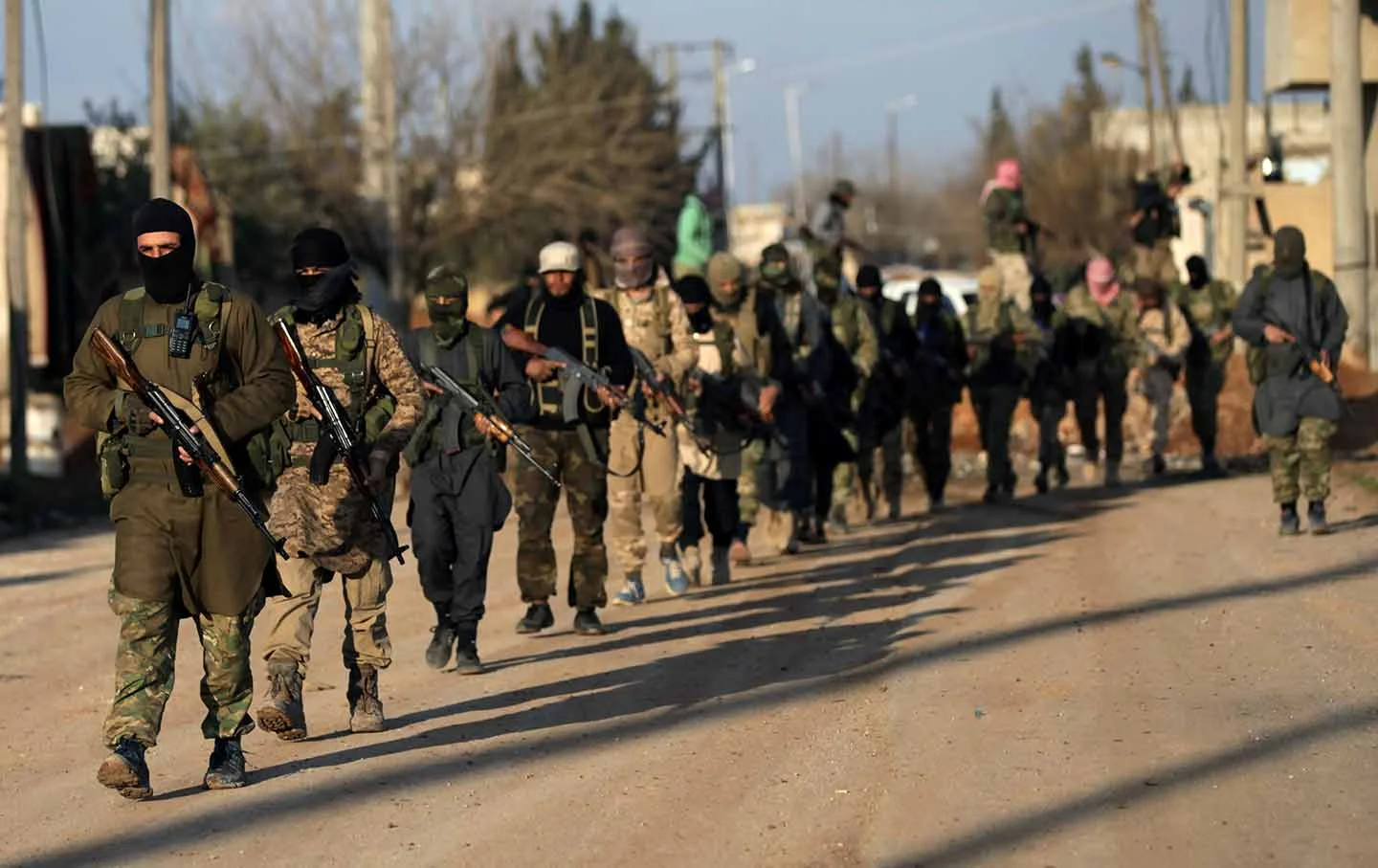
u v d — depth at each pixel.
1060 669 23.09
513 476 27.91
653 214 147.00
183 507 17.88
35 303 80.44
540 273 27.80
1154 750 18.53
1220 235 84.12
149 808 17.91
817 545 40.34
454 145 135.38
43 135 81.00
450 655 25.23
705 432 33.34
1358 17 61.25
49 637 30.88
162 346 17.89
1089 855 15.07
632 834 16.36
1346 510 39.75
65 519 55.50
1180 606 27.75
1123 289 59.75
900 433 46.34
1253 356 35.56
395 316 126.75
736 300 34.22
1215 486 49.41
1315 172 141.12
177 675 26.25
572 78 142.00
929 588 31.69
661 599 32.16
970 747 19.05
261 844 16.36
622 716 21.73
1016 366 48.75
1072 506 45.84
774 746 19.75
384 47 126.69
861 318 39.75
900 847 15.55
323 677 25.20
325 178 132.00
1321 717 19.75
